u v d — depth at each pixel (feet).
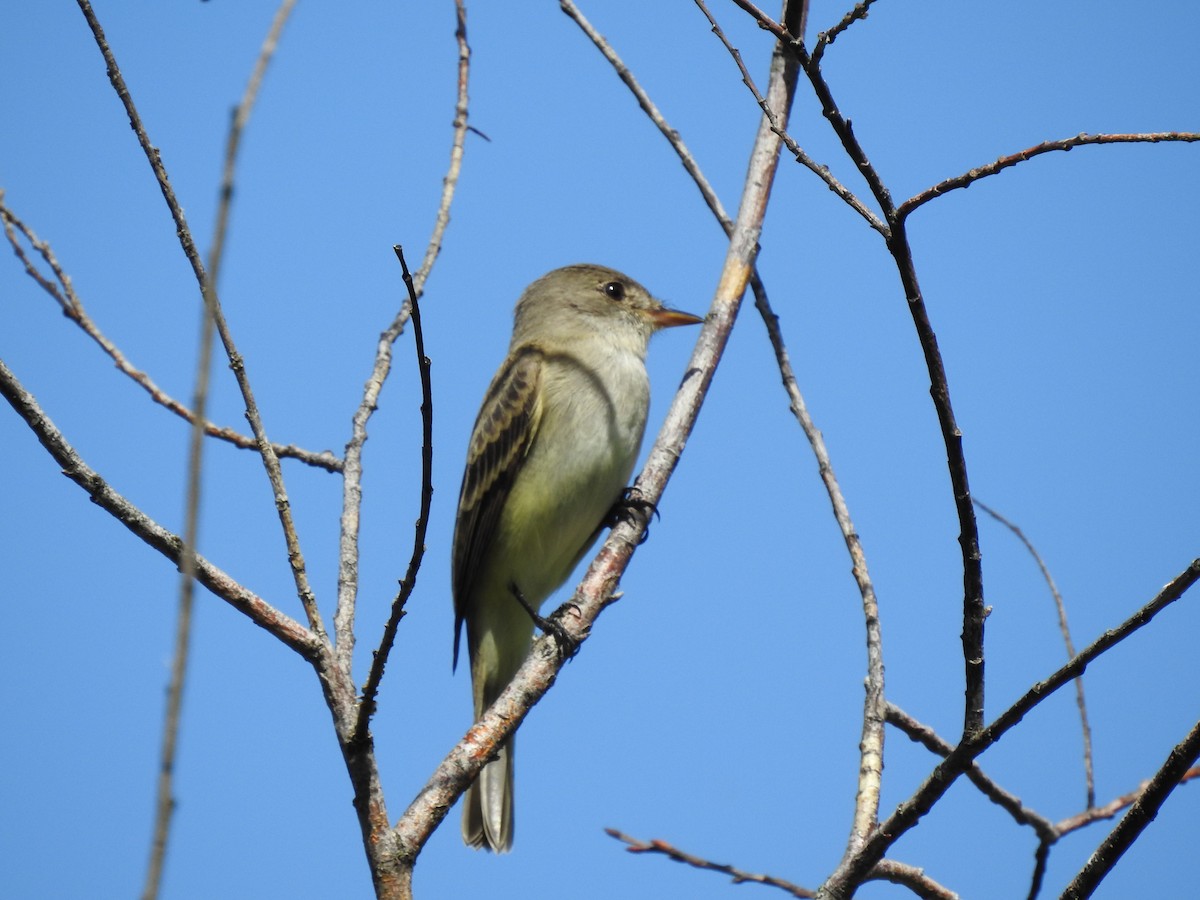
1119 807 28.19
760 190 34.09
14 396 20.59
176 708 12.46
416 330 19.83
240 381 23.27
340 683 21.75
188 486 13.07
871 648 24.49
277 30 16.94
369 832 20.59
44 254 29.89
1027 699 19.38
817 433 28.55
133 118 23.54
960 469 20.49
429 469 19.90
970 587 20.34
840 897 20.56
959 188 20.43
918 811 20.22
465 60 31.58
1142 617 18.66
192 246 23.24
